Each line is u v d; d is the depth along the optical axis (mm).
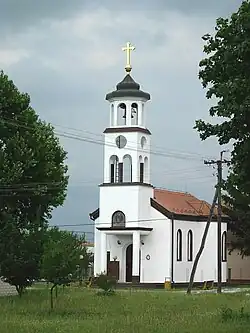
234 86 21984
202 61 24219
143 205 77312
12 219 46438
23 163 49750
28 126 51594
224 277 83375
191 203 83250
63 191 54594
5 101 50281
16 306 38156
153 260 77375
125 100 78000
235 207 81312
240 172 23891
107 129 78250
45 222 50156
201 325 27859
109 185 77688
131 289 66938
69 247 36500
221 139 23875
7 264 44406
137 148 77500
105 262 77750
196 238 81188
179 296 49812
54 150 53812
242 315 31375
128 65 79625
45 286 61781
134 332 25500
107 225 77562
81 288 61188
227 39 23141
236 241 87688
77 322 28984
